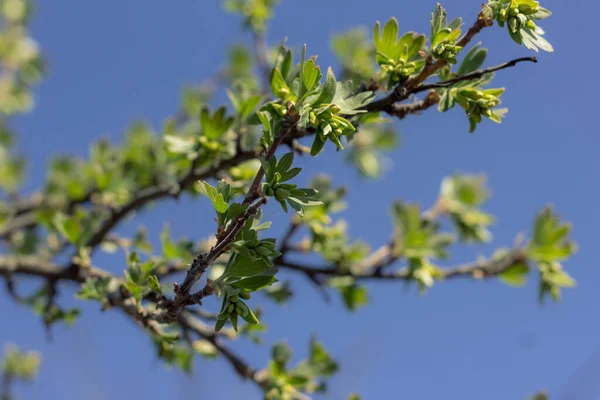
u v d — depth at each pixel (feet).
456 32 8.55
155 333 9.98
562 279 16.25
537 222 16.56
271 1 20.27
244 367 14.12
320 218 16.31
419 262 16.38
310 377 14.29
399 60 9.19
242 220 7.27
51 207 18.17
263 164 7.18
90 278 10.60
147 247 14.43
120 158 18.40
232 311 7.77
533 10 8.28
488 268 16.66
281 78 9.07
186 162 14.57
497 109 9.07
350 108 7.92
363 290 16.88
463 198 19.25
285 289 14.87
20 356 21.94
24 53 24.14
